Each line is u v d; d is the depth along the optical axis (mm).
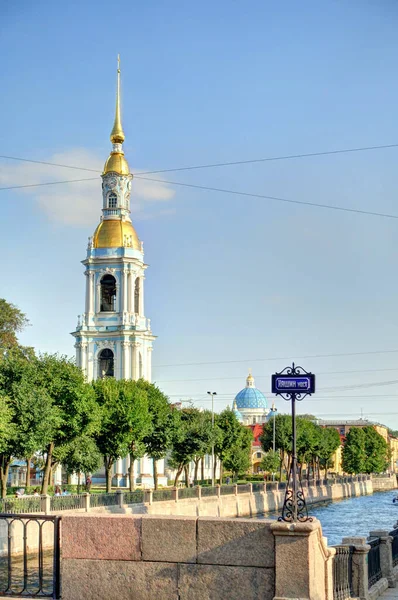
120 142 129000
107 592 15844
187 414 106438
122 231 124750
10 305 89625
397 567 29688
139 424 84625
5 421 59812
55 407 66562
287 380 17703
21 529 49000
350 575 22422
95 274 123938
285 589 15000
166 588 15633
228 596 15367
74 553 16047
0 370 66250
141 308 125875
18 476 107938
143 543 15820
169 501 75500
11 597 16234
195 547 15594
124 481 117250
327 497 144875
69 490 87375
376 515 108500
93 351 122188
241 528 15438
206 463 171750
